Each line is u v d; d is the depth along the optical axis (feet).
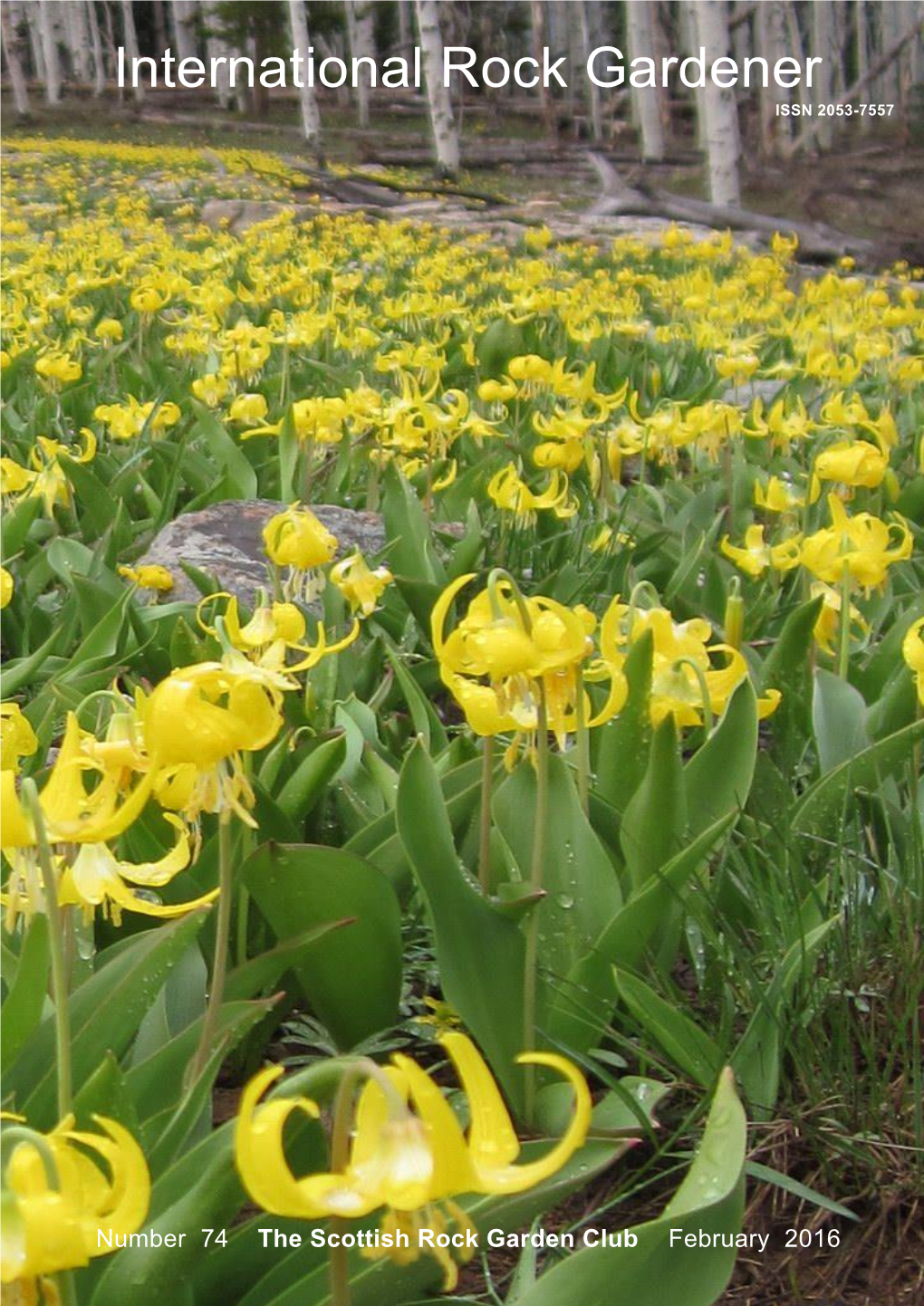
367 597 11.40
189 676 5.54
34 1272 3.69
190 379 27.89
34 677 12.95
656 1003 7.91
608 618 8.58
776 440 20.80
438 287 43.09
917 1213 7.63
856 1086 8.02
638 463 24.11
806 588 14.34
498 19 167.63
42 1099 6.34
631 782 9.39
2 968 7.39
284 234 54.39
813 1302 7.24
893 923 8.91
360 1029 8.55
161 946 6.58
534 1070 8.06
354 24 146.10
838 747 10.83
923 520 19.15
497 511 18.98
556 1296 5.28
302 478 19.51
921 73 141.28
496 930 7.81
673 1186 7.90
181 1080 6.76
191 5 195.52
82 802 5.62
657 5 128.36
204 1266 5.90
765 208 77.41
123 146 123.75
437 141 94.89
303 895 7.95
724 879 9.43
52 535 18.71
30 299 36.58
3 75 202.49
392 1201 3.72
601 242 64.49
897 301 50.90
